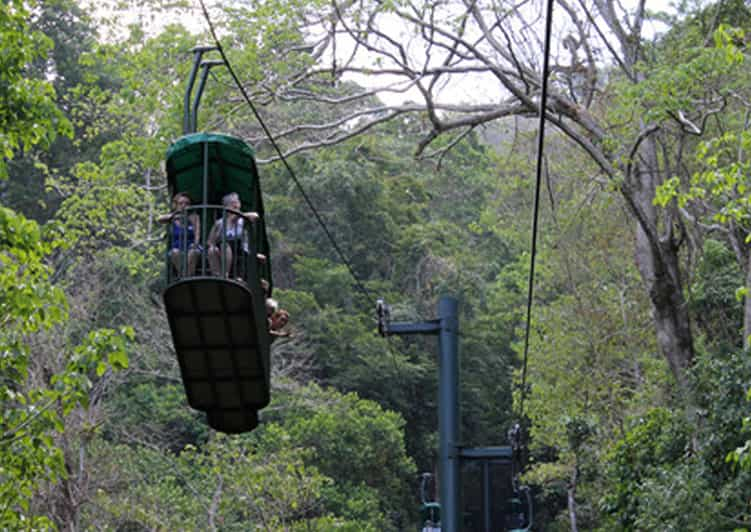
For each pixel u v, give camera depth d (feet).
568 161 221.66
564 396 233.96
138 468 202.69
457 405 133.28
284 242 356.38
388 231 369.71
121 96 152.25
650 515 129.49
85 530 175.63
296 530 200.03
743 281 195.00
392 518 299.17
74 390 94.63
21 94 99.19
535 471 249.34
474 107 164.04
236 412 77.66
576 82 179.63
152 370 226.79
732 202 107.45
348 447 281.74
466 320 366.63
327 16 152.25
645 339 239.30
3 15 99.86
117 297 223.71
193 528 181.88
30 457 95.91
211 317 68.18
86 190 186.60
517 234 282.97
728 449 129.08
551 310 241.76
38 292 93.76
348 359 336.70
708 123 178.09
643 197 160.15
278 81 156.04
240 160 75.46
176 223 71.77
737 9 167.02
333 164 353.51
